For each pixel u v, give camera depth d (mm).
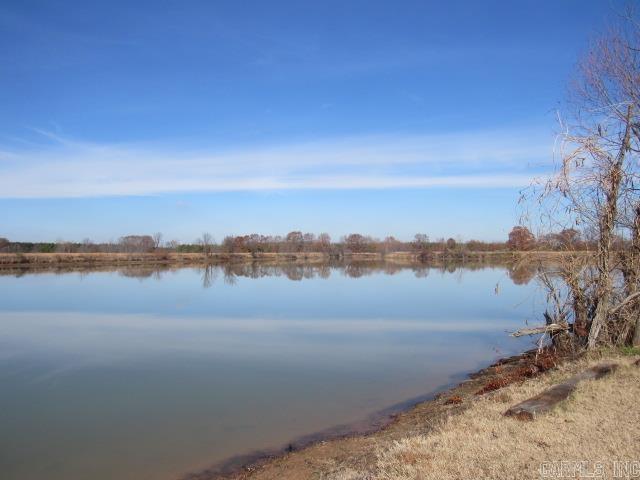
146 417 13484
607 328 14383
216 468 10492
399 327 26672
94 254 97938
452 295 41375
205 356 20188
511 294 42062
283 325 27125
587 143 13844
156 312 31469
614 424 7934
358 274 67938
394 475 6965
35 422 13148
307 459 10445
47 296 39562
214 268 82875
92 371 17953
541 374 13148
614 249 14492
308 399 14969
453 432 8297
